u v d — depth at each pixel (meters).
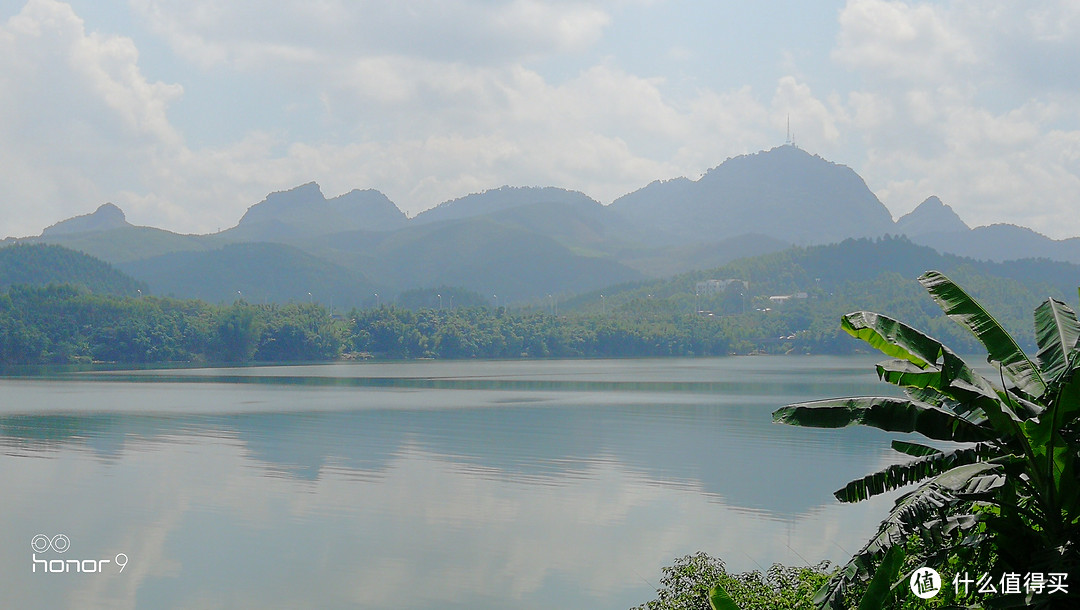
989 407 11.02
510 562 34.97
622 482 51.16
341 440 69.06
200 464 56.81
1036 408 11.09
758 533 39.28
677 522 41.44
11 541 37.59
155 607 29.91
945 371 11.33
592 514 42.84
